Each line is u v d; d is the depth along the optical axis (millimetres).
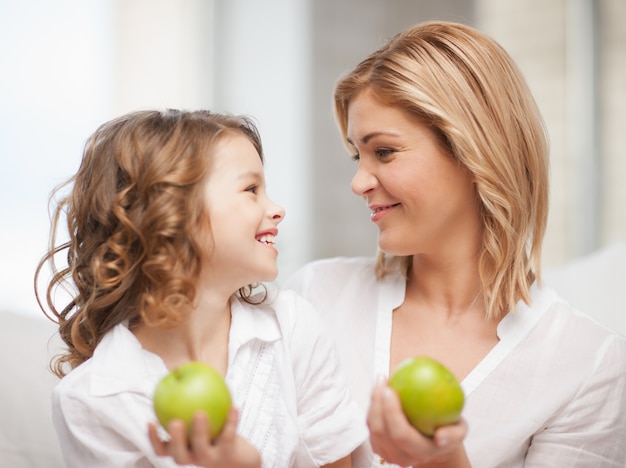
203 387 741
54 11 2771
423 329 1190
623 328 1641
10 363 1367
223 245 967
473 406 1104
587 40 3273
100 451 933
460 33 1132
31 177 2684
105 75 2904
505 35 3312
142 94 3023
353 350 1196
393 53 1112
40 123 2727
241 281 997
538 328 1152
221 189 974
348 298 1270
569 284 1812
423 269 1208
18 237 2639
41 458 1263
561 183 3283
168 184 953
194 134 990
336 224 3328
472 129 1087
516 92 1144
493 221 1137
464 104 1088
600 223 3293
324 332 1126
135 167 981
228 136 1013
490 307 1137
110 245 979
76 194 1060
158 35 3066
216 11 3170
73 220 1078
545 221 1195
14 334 1441
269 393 1038
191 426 723
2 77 2635
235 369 1031
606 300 1723
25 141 2684
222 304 1016
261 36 3270
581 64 3277
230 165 988
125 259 971
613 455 1108
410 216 1106
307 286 1317
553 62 3289
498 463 1090
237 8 3217
